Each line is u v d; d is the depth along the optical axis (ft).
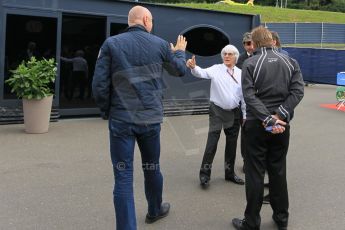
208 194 16.31
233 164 17.69
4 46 26.04
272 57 12.59
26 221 13.43
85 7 28.48
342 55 55.31
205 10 32.50
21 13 26.32
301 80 12.64
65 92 29.53
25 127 25.08
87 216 13.94
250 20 34.55
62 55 29.40
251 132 12.62
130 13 12.12
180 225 13.56
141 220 13.84
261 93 12.55
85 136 24.66
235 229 13.38
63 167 18.93
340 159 21.68
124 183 11.68
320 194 16.56
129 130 11.67
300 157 21.95
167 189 16.74
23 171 18.19
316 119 33.09
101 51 11.55
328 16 173.99
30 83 24.18
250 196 12.78
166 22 31.17
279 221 13.21
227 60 16.29
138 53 11.52
